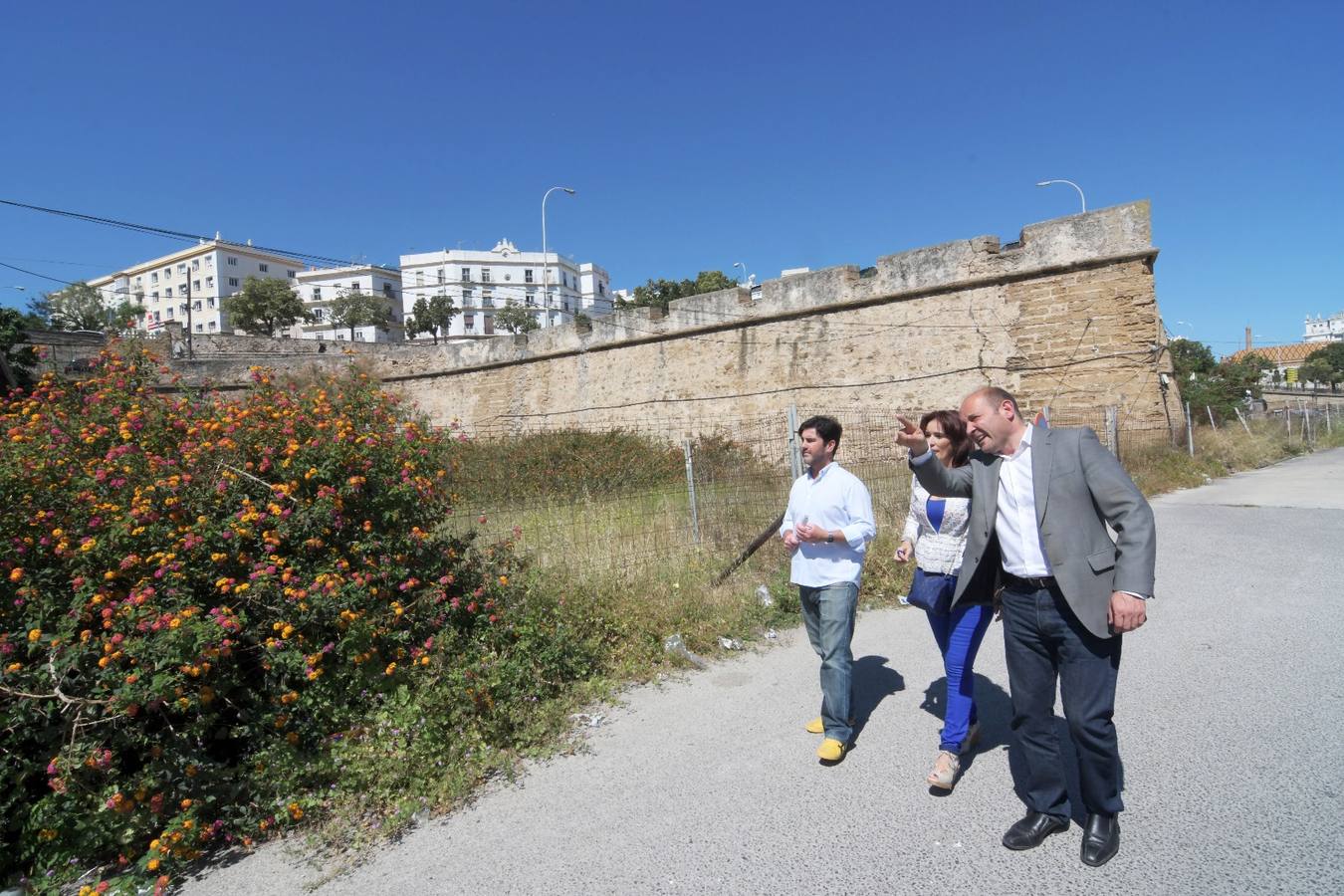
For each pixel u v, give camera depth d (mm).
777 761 3621
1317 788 3062
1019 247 14602
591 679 4641
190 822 3066
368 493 4316
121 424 4102
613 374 21531
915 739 3805
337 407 4824
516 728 4000
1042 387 14344
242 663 3686
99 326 62188
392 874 2924
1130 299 13438
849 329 16781
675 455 11531
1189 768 3307
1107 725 2691
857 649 5250
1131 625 2539
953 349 15367
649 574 6137
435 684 3979
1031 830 2832
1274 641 4918
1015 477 2908
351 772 3461
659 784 3465
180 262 90750
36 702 3096
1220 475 15273
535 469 11227
